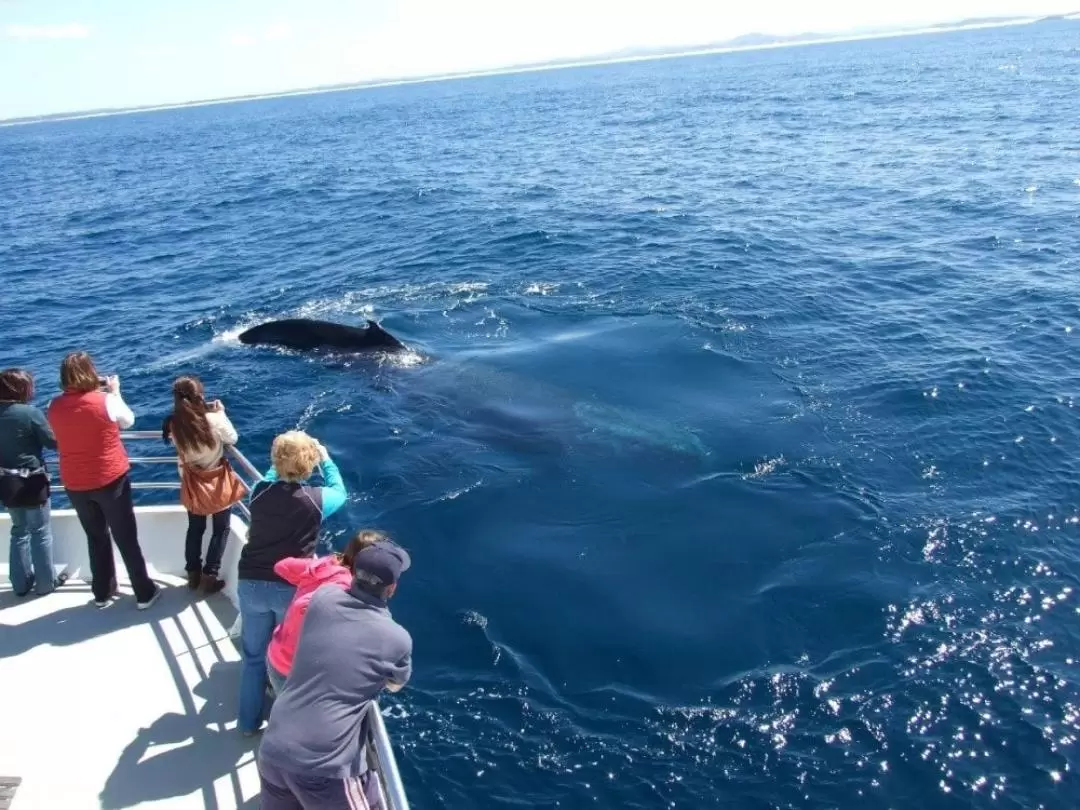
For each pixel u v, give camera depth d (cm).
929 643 892
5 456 738
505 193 3725
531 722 813
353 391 1566
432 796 742
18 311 2434
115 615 761
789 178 3506
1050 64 9456
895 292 1978
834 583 984
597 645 905
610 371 1565
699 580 998
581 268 2331
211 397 1602
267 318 2136
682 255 2380
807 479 1190
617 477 1209
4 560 841
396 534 1108
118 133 15900
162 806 577
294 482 619
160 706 660
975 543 1046
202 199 4575
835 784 745
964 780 744
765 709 820
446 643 917
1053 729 788
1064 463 1219
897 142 4297
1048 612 930
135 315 2297
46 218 4366
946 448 1270
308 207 3906
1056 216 2522
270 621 614
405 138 7506
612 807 730
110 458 718
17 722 644
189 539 770
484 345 1755
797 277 2120
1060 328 1698
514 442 1320
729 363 1589
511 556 1053
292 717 482
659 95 10338
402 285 2320
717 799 735
